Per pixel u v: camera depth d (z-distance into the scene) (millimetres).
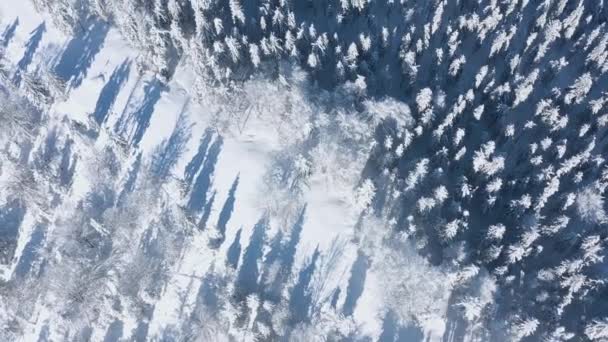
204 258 59281
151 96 67688
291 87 60812
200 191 62406
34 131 66375
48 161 64812
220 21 63938
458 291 55625
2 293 57875
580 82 64562
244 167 62781
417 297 52875
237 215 60719
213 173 63062
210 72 64500
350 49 63125
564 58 68062
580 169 62500
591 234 57812
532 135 65812
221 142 64500
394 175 58938
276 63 66375
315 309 56125
